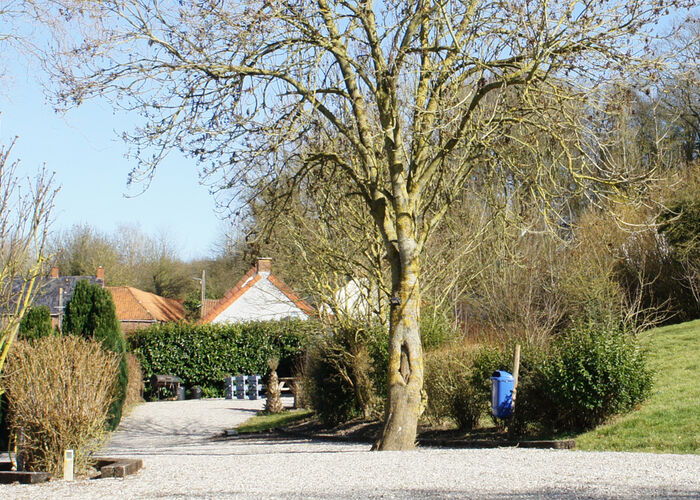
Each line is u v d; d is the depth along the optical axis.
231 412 25.64
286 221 16.36
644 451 9.73
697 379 13.35
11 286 9.05
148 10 10.90
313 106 11.26
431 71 11.35
